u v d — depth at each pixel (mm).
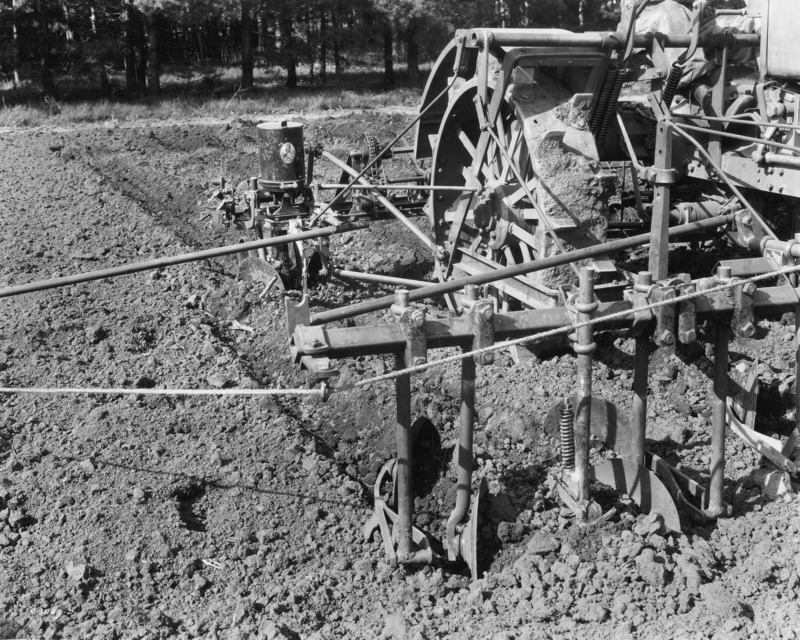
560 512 5297
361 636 4477
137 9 29812
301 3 31000
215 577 4926
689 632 4367
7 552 5020
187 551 5102
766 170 7680
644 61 8422
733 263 5328
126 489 5594
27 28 30344
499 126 7785
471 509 5223
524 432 6406
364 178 10062
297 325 4691
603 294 7094
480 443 6391
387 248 11555
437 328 4723
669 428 6320
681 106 8539
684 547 4957
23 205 12508
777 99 8000
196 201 13555
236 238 11812
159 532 5172
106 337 8031
